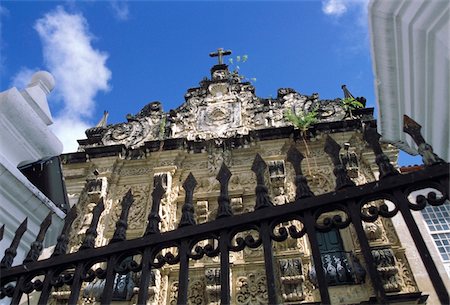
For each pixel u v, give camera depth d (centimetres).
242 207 1098
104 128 1506
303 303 813
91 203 1168
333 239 1000
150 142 1314
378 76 294
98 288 924
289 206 234
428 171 218
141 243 241
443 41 230
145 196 1195
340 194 229
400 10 246
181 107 1505
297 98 1456
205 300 918
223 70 1672
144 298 217
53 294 930
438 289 183
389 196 221
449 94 247
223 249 229
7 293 242
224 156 1255
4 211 285
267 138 1259
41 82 341
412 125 242
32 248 256
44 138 312
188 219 247
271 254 219
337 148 254
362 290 855
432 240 930
